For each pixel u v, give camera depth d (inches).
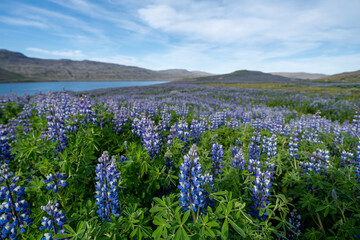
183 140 216.1
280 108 704.4
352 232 118.7
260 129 310.8
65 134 182.5
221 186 140.6
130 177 156.0
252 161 152.9
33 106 428.8
